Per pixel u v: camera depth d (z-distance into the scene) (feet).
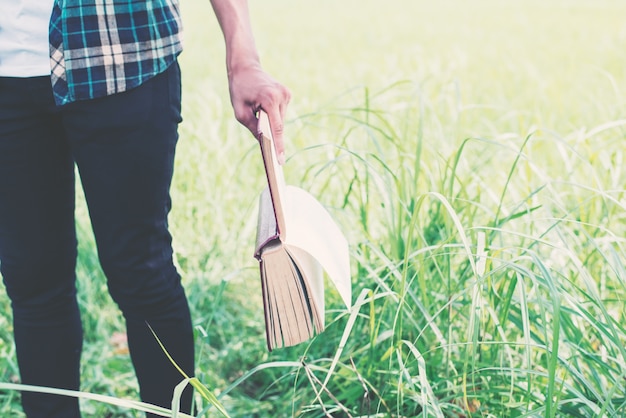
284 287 4.25
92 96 4.71
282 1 49.01
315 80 20.57
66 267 5.52
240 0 5.23
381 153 6.74
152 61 4.85
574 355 5.50
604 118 11.46
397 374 5.92
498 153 10.38
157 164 4.96
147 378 5.49
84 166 4.95
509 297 5.44
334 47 28.81
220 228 9.74
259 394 7.30
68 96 4.71
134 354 5.46
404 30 33.86
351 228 7.66
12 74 4.77
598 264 7.07
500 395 5.69
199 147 11.58
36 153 5.02
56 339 5.62
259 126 4.21
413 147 8.66
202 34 32.17
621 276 5.12
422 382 4.87
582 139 7.39
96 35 4.67
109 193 4.95
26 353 5.62
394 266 6.09
